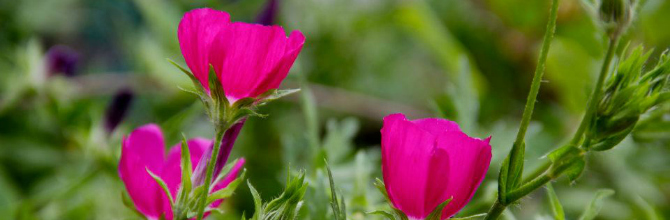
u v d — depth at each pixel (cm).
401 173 79
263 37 78
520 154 79
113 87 150
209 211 80
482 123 165
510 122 162
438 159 78
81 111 125
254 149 152
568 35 155
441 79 194
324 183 88
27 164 142
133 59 171
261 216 80
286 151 101
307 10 180
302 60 178
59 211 118
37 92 134
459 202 79
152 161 85
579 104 148
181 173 82
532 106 79
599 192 86
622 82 79
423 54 197
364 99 169
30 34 172
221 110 79
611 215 132
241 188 138
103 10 189
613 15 78
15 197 130
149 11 153
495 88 175
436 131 81
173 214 80
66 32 184
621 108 79
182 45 79
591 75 139
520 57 174
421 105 188
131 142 85
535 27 170
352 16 181
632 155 135
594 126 79
